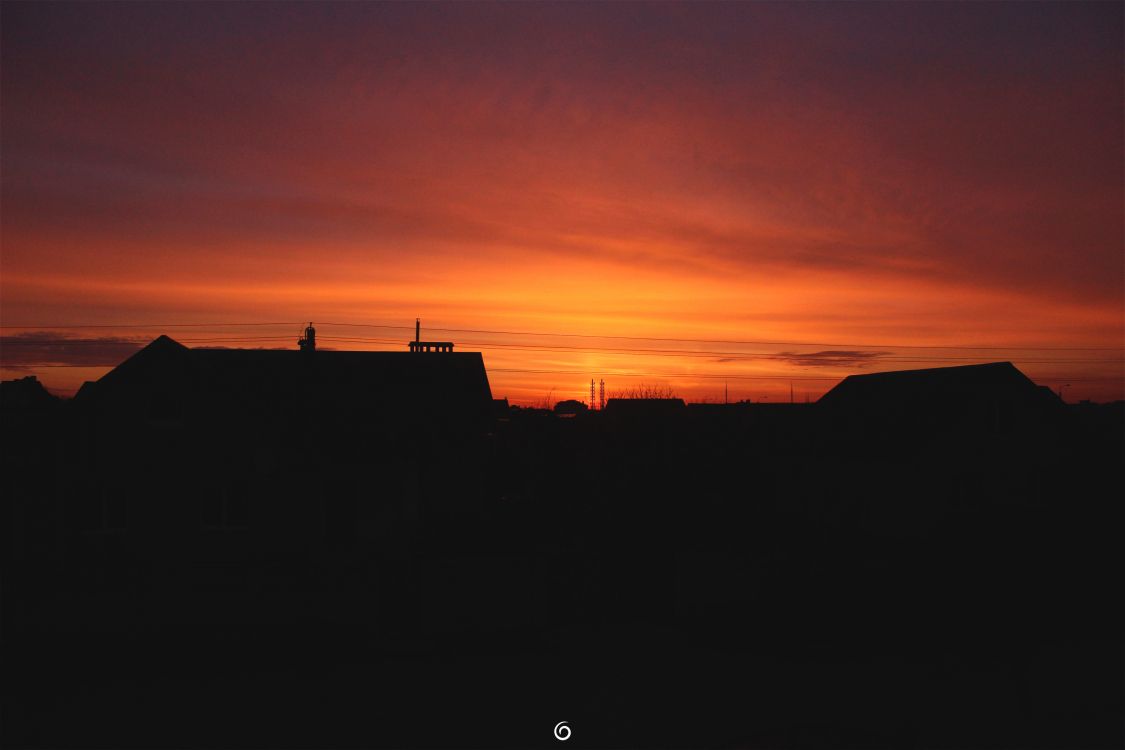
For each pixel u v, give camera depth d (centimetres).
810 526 2995
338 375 2791
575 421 3969
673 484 2941
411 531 2267
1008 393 2891
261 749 1093
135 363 2144
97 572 2044
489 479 3052
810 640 1688
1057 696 1291
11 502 2050
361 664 1523
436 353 3039
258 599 1748
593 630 1788
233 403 2173
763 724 1162
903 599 1995
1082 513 2834
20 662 1534
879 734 1109
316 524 2191
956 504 2772
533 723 1177
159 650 1617
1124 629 1778
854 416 3338
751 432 3516
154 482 2117
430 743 1110
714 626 1817
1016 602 1989
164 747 1105
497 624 1767
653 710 1234
